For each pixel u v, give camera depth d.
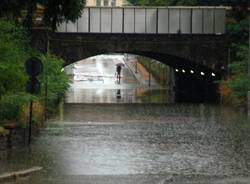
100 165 40.28
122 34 113.88
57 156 43.75
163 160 42.62
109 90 143.25
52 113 80.62
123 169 38.78
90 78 182.50
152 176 36.19
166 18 116.62
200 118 77.12
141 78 186.62
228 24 116.12
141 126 66.69
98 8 113.94
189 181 34.38
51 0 50.50
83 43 112.69
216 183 33.66
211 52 116.06
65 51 112.06
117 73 174.38
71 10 51.06
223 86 107.50
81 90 141.12
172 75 156.88
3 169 36.44
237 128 64.69
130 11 115.38
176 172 37.66
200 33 116.62
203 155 45.03
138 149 48.09
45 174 36.47
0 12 50.34
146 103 106.81
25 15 55.22
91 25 113.44
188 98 125.44
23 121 50.62
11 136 47.50
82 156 44.09
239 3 116.12
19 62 51.69
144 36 114.50
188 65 129.00
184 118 77.12
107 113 84.31
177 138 55.59
